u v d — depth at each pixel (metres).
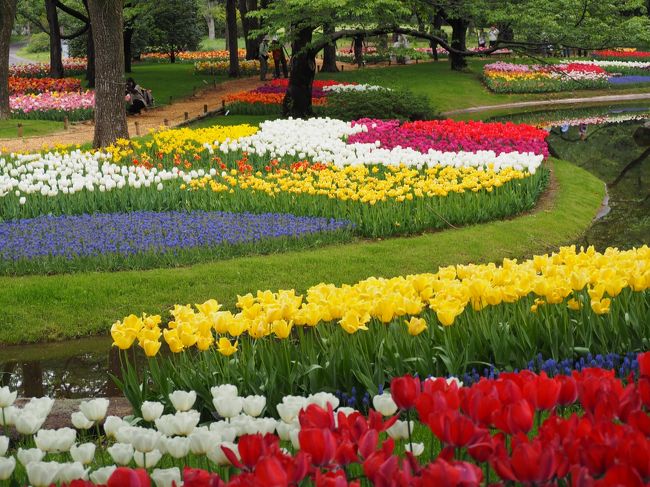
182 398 4.41
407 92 29.42
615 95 40.69
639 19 25.62
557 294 6.44
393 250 13.13
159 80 43.88
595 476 3.03
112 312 10.68
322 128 22.98
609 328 6.88
